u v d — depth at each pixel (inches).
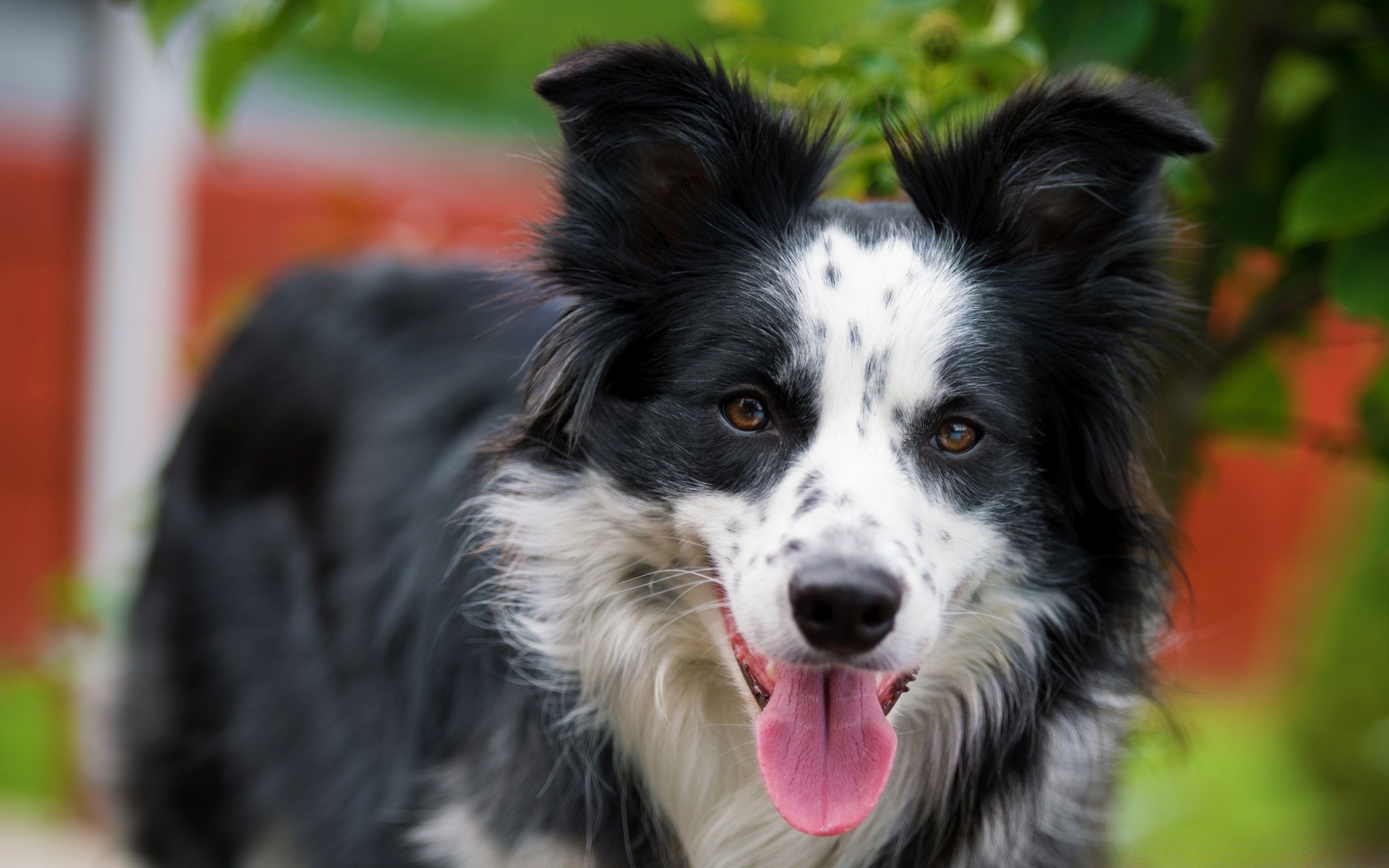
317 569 161.2
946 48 140.0
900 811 133.3
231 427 180.4
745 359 121.0
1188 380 154.3
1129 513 130.3
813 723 118.2
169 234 287.7
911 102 140.1
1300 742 249.1
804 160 129.0
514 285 147.7
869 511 112.6
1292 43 152.5
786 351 120.3
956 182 127.7
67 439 293.9
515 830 125.4
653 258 127.3
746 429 121.6
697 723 129.8
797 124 130.3
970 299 123.7
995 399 122.6
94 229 283.1
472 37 460.1
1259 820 239.9
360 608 152.0
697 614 126.6
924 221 128.2
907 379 119.9
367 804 145.1
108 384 284.5
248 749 169.5
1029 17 144.1
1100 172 125.0
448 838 129.1
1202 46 153.9
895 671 112.0
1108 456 129.1
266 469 175.0
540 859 125.5
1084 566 130.3
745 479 119.6
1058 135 124.6
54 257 289.7
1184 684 161.2
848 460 116.8
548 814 125.5
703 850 132.0
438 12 455.8
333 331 176.7
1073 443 129.5
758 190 127.9
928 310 121.2
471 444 141.6
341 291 180.5
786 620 110.0
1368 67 154.1
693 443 121.6
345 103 470.9
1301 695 251.0
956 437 122.7
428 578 140.6
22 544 295.4
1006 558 125.2
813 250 123.8
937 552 117.6
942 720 131.6
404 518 151.3
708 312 123.5
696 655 128.1
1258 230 151.7
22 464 293.7
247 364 183.3
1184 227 133.8
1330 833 242.5
